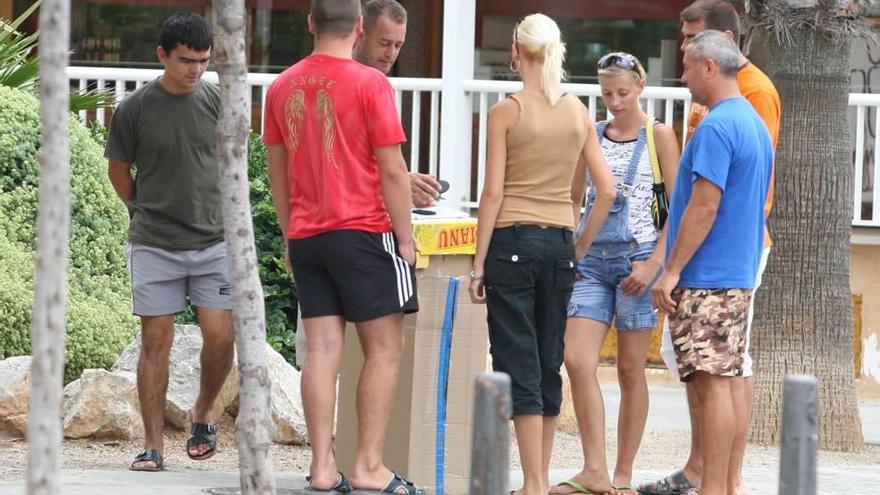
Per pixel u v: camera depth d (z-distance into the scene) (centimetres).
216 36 1714
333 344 2322
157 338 2714
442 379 2483
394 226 2289
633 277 2542
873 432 3950
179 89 2655
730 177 2305
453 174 4541
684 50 2572
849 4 3544
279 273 3972
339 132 2267
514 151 2369
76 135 3600
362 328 2312
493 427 1330
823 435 3591
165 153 2659
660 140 2594
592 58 5141
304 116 2286
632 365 2606
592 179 2438
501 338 2367
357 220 2272
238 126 1719
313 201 2297
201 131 2678
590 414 2580
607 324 2609
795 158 3575
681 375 2338
